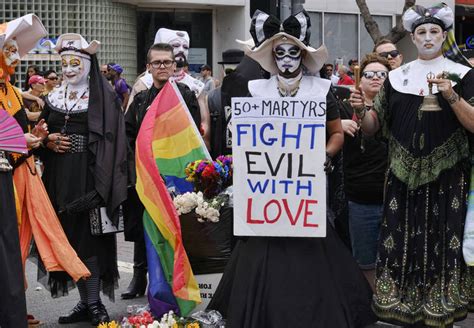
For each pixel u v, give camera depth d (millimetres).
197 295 6727
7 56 6676
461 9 23578
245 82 7234
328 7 21547
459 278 5887
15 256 6234
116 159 7117
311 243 5922
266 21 5941
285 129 5887
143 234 7473
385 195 6082
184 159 7184
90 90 7207
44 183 7270
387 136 6219
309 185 5867
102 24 18734
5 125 6301
